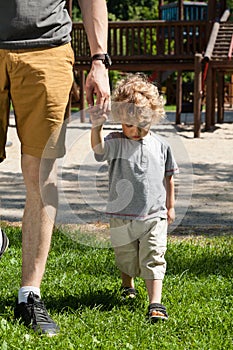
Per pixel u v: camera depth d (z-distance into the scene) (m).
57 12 4.03
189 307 4.46
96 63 4.07
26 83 3.95
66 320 4.14
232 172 12.62
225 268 5.54
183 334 4.01
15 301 4.35
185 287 4.92
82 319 4.17
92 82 4.05
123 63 20.67
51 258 5.64
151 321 4.18
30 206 4.06
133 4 52.03
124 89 4.23
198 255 5.91
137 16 50.34
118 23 20.55
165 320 4.19
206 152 15.31
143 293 4.71
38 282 4.11
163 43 20.42
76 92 22.14
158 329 4.05
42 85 3.93
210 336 3.97
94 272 5.30
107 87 4.07
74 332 3.94
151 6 53.38
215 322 4.20
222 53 19.03
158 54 20.52
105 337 3.89
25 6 3.92
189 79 40.00
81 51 21.22
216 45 19.36
